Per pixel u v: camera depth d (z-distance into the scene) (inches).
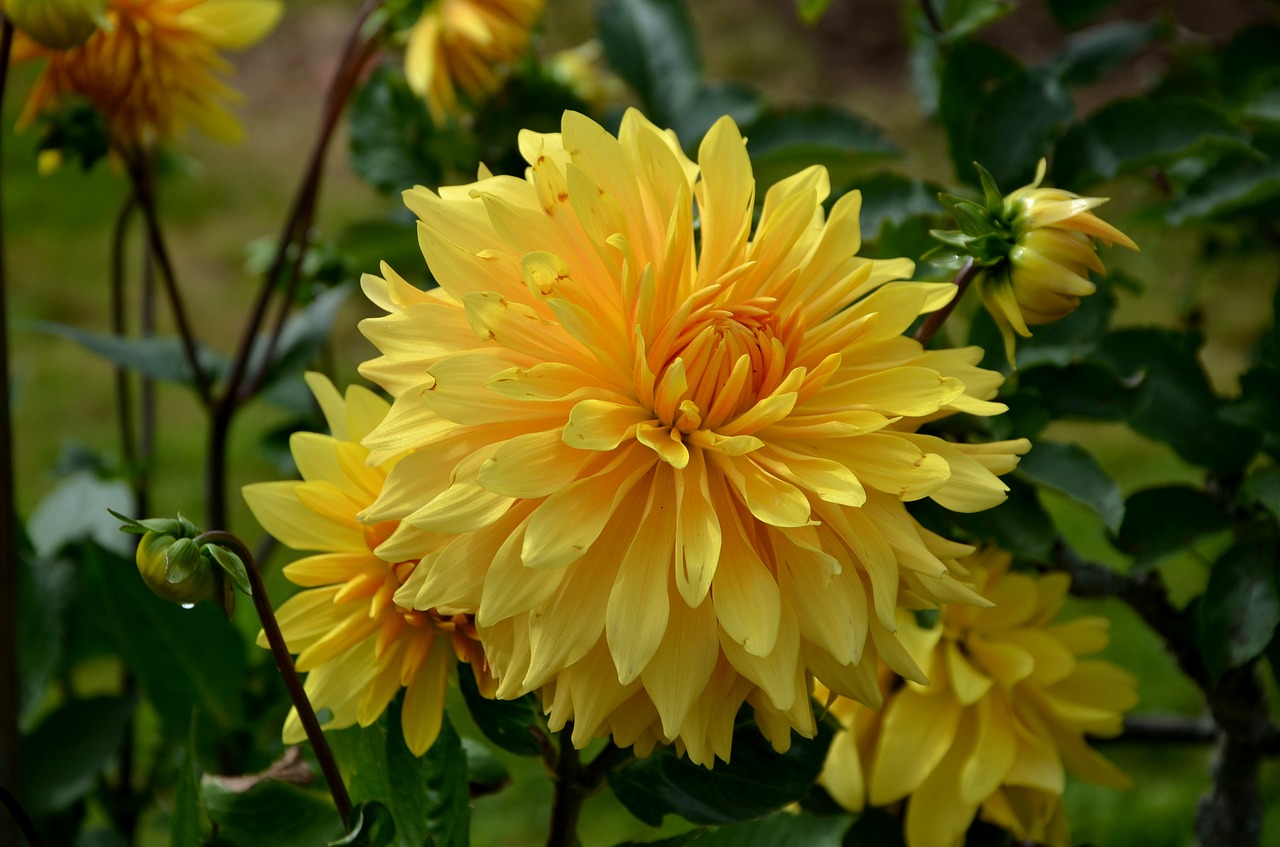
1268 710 38.8
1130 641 80.9
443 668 33.0
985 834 37.0
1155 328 38.3
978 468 31.5
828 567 30.4
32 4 36.9
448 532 30.5
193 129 148.6
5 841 40.3
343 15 172.4
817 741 33.9
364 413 33.3
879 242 36.8
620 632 30.4
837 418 31.7
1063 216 32.2
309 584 33.1
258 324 44.4
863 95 144.6
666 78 49.0
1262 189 38.1
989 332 37.1
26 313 118.6
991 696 36.5
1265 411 36.6
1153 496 37.6
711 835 35.9
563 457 30.9
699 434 31.4
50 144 41.1
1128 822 71.2
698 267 32.8
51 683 45.4
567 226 31.9
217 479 44.9
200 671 41.0
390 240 43.8
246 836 35.3
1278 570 36.1
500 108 47.7
